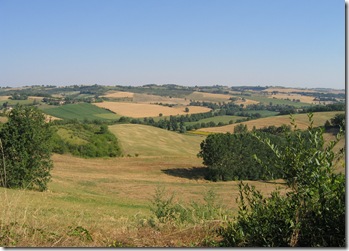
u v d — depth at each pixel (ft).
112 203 88.89
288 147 15.06
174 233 21.85
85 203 81.35
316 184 14.01
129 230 23.57
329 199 13.85
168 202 30.91
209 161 153.69
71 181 131.13
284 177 14.98
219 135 155.43
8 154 90.58
